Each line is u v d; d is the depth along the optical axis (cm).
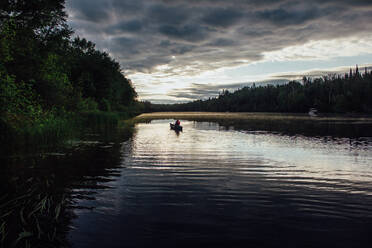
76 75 4456
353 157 1113
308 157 1106
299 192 645
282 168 902
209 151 1244
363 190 664
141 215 498
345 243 404
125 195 606
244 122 4078
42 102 1484
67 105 1808
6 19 1245
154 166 909
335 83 11425
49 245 391
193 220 479
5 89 1044
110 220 475
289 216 502
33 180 711
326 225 465
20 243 395
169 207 539
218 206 548
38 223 459
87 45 5322
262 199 593
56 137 1481
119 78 5981
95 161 967
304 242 406
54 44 1806
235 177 778
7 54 1122
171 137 1872
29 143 1288
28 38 1512
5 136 1148
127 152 1185
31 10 1644
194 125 3400
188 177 771
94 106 4194
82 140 1571
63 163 921
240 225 462
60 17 1822
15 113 1120
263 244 400
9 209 516
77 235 420
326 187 687
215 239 413
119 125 3086
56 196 593
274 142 1603
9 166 860
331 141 1650
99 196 597
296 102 11419
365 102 8606
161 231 437
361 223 474
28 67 1485
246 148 1354
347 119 4772
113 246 391
